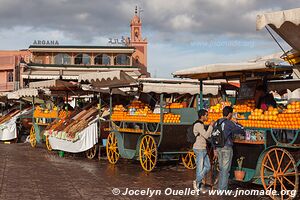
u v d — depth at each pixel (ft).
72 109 71.51
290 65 30.83
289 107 28.63
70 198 29.96
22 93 74.23
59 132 57.62
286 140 30.30
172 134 41.37
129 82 44.91
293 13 22.20
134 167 46.50
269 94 34.86
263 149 30.40
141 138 43.78
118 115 48.01
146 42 177.06
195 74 37.68
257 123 30.58
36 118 72.13
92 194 31.37
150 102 50.34
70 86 59.16
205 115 32.96
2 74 166.30
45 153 61.77
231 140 30.71
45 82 62.54
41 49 155.33
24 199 29.53
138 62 176.35
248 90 36.68
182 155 45.75
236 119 32.89
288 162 28.12
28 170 43.62
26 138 87.81
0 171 42.63
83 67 152.56
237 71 34.47
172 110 45.03
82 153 59.47
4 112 102.99
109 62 159.22
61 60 157.48
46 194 31.27
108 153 50.03
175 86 43.47
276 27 23.02
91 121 53.98
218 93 47.21
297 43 25.21
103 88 54.13
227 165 30.71
